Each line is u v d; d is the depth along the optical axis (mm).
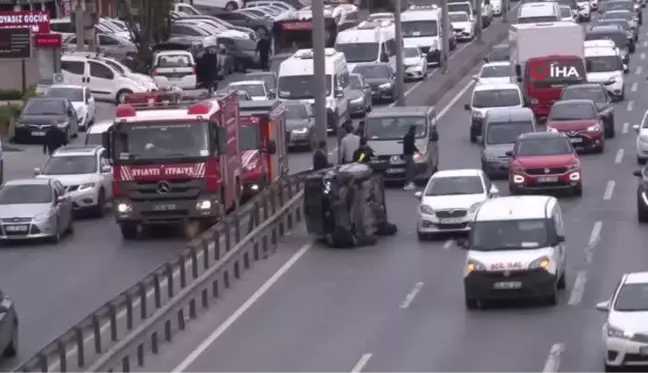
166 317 59406
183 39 185750
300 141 129375
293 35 191500
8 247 89750
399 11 145125
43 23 162250
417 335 60094
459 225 83625
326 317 64500
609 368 50688
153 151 87438
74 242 90250
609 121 126125
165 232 92250
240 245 74438
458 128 138750
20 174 119688
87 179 100750
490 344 57688
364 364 55156
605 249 78750
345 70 145250
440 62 188625
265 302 68188
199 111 87500
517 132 109000
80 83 164750
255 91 144875
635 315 50906
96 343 50406
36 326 65375
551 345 56812
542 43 143750
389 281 72438
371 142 106625
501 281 64000
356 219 82812
